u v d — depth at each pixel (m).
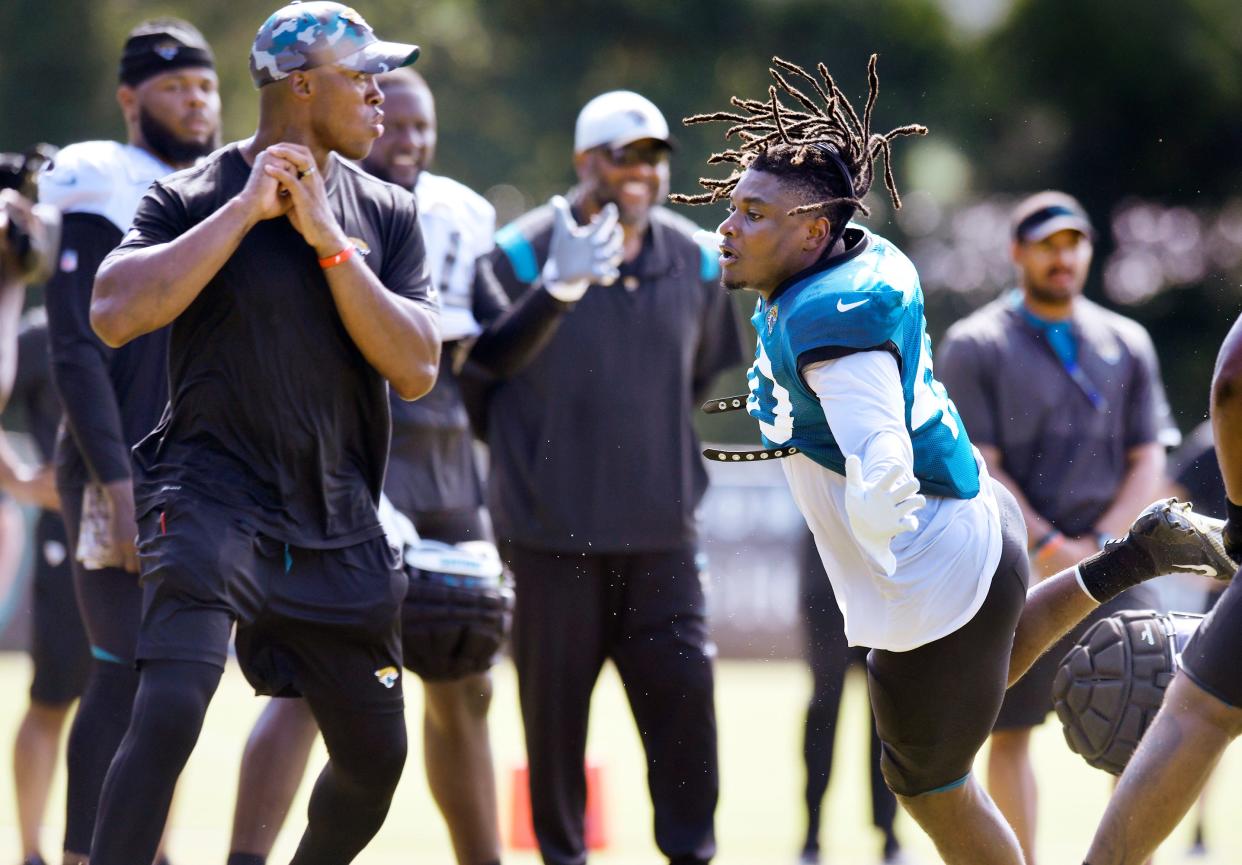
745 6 108.31
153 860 15.20
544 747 21.89
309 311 16.12
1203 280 109.69
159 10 106.75
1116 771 17.08
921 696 15.41
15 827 26.48
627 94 23.03
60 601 24.03
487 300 22.09
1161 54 105.94
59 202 19.48
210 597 15.58
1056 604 17.16
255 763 20.03
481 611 20.17
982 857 16.16
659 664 21.78
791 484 15.83
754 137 15.44
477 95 107.81
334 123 16.48
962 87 109.31
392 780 17.00
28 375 26.22
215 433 16.14
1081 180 110.31
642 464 22.08
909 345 14.62
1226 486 15.84
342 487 16.58
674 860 21.31
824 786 26.59
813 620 27.34
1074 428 23.98
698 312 22.84
